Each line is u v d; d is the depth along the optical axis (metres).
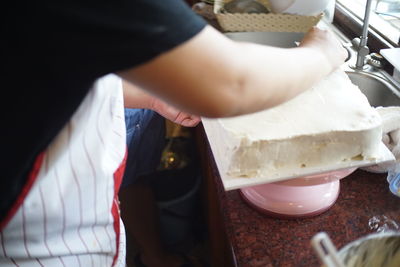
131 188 1.53
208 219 1.59
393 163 0.83
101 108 0.68
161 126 1.41
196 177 1.69
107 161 0.74
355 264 0.54
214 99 0.48
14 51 0.43
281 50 0.57
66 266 0.74
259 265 0.72
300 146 0.74
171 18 0.43
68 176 0.66
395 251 0.55
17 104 0.46
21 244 0.68
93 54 0.43
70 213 0.70
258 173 0.75
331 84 0.85
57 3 0.40
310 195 0.80
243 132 0.73
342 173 0.77
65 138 0.62
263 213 0.81
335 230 0.77
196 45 0.45
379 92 1.13
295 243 0.75
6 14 0.41
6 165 0.52
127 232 1.73
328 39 0.70
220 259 1.56
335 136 0.74
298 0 1.27
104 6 0.41
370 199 0.83
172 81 0.46
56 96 0.46
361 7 1.42
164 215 1.67
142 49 0.43
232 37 1.34
